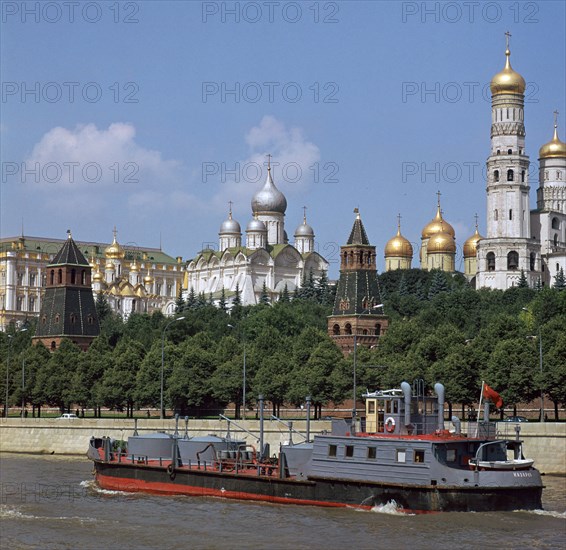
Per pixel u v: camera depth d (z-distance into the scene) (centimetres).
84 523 18162
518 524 17325
